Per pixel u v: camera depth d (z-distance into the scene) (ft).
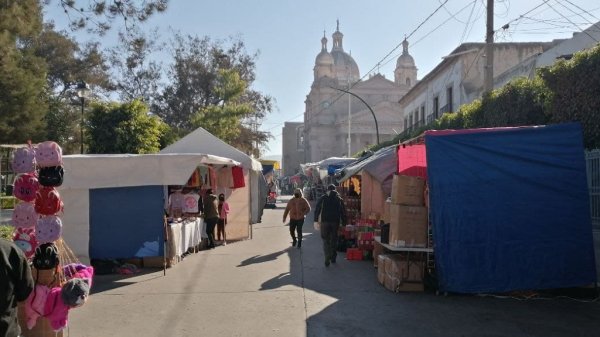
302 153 368.68
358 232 40.52
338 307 24.56
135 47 37.99
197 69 124.26
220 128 104.01
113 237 33.32
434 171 26.81
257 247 47.14
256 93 134.41
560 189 26.78
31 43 131.13
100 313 23.94
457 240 26.48
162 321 22.50
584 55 31.04
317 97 296.10
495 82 78.13
